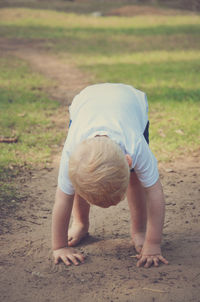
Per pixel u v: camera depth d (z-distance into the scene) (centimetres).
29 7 2297
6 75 971
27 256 308
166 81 894
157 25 1847
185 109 680
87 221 338
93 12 2205
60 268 293
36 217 371
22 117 654
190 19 2016
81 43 1464
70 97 800
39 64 1131
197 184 440
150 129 592
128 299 259
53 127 620
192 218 370
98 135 251
